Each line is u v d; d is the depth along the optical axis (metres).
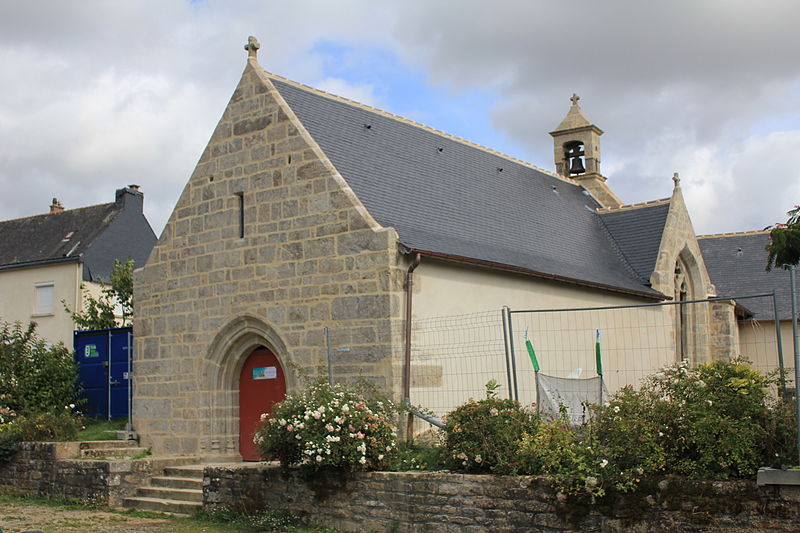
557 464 11.20
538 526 11.11
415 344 15.76
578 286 21.09
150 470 17.09
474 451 12.16
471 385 16.98
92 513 15.74
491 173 24.77
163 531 13.59
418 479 12.25
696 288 27.86
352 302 15.91
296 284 16.83
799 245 9.69
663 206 27.86
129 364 22.08
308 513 13.44
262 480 14.08
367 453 13.07
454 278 17.05
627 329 23.47
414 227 17.67
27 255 36.00
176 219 19.28
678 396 11.03
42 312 33.78
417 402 15.58
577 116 33.22
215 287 18.30
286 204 17.23
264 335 17.38
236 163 18.27
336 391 14.17
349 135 19.39
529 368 18.89
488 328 17.70
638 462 10.73
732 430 10.13
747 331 32.53
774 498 9.66
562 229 25.34
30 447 18.12
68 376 22.34
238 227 18.08
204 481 14.86
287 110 17.55
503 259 18.95
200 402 18.19
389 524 12.45
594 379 14.42
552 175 29.95
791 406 10.57
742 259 35.38
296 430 13.26
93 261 34.16
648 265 25.81
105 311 31.67
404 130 22.00
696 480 10.18
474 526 11.64
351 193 16.28
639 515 10.43
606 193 31.88
